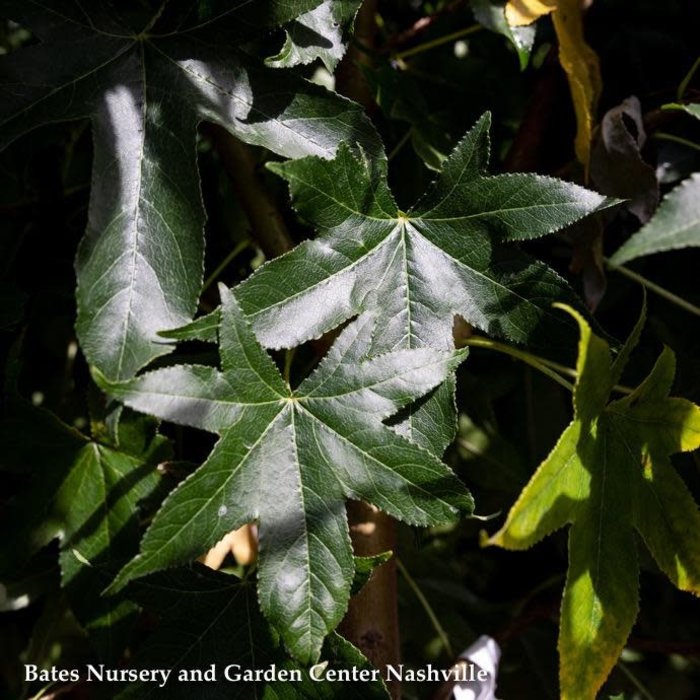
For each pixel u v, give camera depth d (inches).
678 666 30.5
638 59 28.3
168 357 22.4
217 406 20.8
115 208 21.2
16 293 24.1
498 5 25.3
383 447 21.3
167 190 21.5
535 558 30.4
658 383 22.5
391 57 28.8
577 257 25.5
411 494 21.2
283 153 21.8
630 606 22.3
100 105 21.7
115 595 22.9
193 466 23.5
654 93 27.5
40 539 23.2
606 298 28.5
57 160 27.1
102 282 20.9
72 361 28.6
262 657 22.1
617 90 28.2
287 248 24.6
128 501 23.2
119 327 20.8
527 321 22.3
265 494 21.0
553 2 25.3
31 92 21.6
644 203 24.7
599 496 22.0
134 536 23.1
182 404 20.6
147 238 21.3
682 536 22.7
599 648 22.2
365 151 22.1
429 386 21.4
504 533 20.5
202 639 22.2
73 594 23.0
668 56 28.3
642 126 25.5
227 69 22.1
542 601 29.8
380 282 22.0
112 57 22.0
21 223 27.1
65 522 23.2
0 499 27.0
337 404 21.4
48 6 22.0
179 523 20.5
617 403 22.2
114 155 21.5
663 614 30.7
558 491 21.3
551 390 28.8
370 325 21.6
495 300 22.3
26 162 26.7
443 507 21.2
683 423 22.6
